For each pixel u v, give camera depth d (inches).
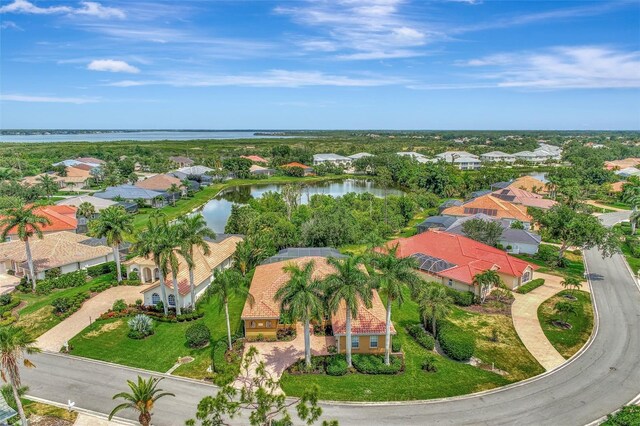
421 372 1686.8
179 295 2235.5
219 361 1716.3
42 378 1662.2
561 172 6407.5
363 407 1477.6
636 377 1654.8
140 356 1827.0
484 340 1946.4
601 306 2319.1
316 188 6894.7
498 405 1488.7
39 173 6978.4
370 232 3467.0
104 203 4579.2
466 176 6437.0
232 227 3587.6
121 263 2886.3
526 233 3353.8
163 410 1467.8
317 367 1707.7
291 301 1605.6
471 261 2650.1
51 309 2276.1
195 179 6963.6
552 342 1931.6
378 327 1811.0
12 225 2443.4
